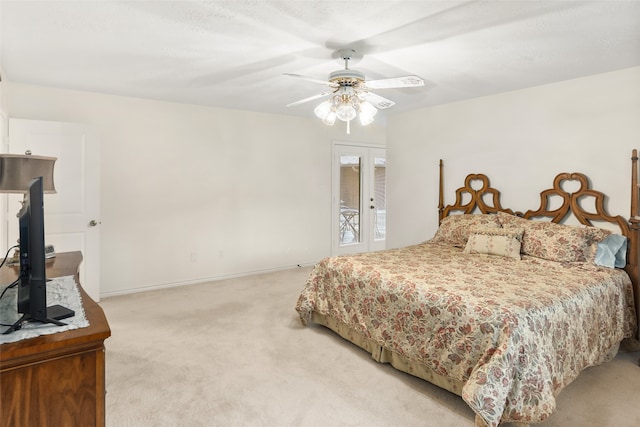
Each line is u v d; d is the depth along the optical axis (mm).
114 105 4090
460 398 2205
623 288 2781
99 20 2227
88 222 3797
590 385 2369
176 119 4473
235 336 3076
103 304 3850
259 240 5207
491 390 1748
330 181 5883
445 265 2951
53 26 2309
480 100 4109
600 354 2455
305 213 5629
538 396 1798
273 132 5246
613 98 3160
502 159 3932
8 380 1087
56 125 3602
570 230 3125
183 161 4551
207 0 1971
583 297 2340
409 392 2270
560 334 2086
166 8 2066
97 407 1216
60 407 1159
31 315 1270
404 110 4840
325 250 5887
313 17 2162
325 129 5777
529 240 3268
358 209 6289
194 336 3064
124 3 2014
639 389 2318
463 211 4293
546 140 3586
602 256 2938
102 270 4117
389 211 5215
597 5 2004
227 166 4879
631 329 2836
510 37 2441
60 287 1789
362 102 2811
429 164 4664
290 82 3545
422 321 2291
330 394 2238
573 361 2174
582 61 2916
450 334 2121
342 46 2604
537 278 2580
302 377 2434
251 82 3559
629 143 3076
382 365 2611
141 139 4266
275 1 1977
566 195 3420
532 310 1993
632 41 2506
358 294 2797
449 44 2564
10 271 2105
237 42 2551
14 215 3428
